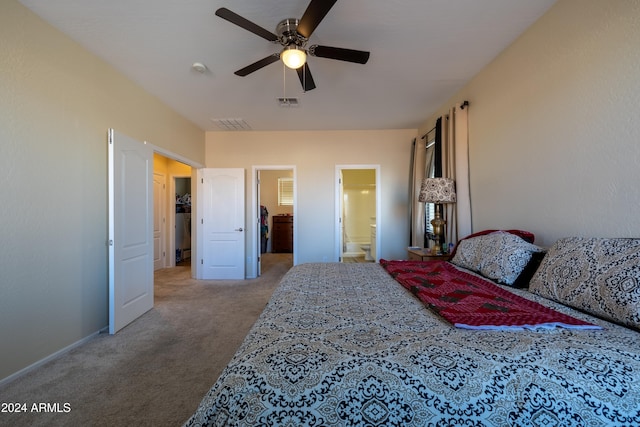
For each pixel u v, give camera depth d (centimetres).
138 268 296
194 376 186
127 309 276
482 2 192
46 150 208
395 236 484
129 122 296
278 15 203
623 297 111
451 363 84
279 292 167
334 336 103
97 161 254
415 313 129
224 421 77
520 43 226
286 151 489
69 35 224
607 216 156
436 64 271
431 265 238
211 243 476
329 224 488
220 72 286
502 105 249
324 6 163
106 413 151
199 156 468
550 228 196
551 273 150
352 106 378
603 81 157
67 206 224
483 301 139
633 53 142
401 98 352
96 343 235
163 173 575
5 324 180
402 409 76
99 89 256
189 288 416
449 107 352
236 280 467
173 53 252
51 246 211
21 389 172
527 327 108
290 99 354
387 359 86
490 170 267
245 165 490
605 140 157
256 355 90
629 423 72
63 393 168
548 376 79
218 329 265
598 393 75
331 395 78
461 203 306
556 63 190
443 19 209
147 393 169
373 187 799
